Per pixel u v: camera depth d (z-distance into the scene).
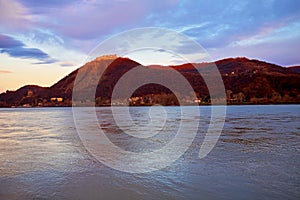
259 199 6.71
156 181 8.24
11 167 10.15
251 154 12.16
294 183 7.90
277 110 61.44
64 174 9.09
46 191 7.46
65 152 13.19
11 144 16.20
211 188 7.54
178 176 8.70
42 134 21.66
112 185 7.88
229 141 16.17
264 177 8.50
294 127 24.75
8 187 7.80
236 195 7.01
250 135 18.98
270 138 17.42
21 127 28.95
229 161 10.77
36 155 12.51
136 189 7.51
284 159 11.09
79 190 7.51
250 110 62.84
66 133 21.89
